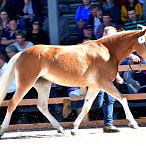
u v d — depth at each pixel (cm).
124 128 1280
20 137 1227
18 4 1534
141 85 1343
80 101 1323
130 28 1429
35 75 1199
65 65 1200
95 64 1200
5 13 1473
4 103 1334
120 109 1352
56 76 1210
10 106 1214
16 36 1402
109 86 1199
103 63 1199
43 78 1234
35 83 1238
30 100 1330
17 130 1319
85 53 1205
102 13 1462
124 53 1213
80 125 1322
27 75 1198
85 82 1210
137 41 1198
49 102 1326
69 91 1344
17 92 1210
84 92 1319
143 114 1366
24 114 1373
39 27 1487
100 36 1434
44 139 1193
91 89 1217
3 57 1362
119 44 1209
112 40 1211
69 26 1565
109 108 1247
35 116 1378
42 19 1539
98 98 1248
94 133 1239
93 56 1201
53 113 1362
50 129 1317
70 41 1532
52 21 1499
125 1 1480
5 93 1224
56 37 1502
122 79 1301
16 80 1211
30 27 1496
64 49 1210
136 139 1152
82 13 1487
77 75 1202
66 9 1628
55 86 1357
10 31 1453
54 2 1498
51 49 1210
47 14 1574
